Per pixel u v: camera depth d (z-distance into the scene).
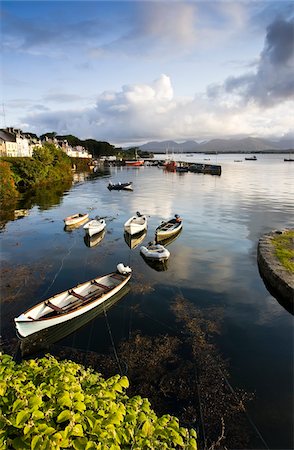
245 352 12.52
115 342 13.18
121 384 3.44
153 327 14.18
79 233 30.39
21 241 27.61
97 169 126.81
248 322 14.70
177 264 21.97
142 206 45.38
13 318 14.88
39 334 13.45
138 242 27.28
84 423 2.78
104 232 30.78
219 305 16.22
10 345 13.00
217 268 21.34
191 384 10.78
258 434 8.97
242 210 41.56
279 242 24.41
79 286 16.34
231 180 82.25
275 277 17.67
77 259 22.91
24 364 3.60
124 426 3.02
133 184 74.69
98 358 12.17
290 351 12.62
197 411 9.72
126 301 16.47
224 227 32.56
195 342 13.06
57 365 3.50
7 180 51.16
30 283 18.64
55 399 2.93
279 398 10.23
